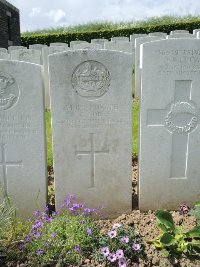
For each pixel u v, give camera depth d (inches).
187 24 257.9
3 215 47.3
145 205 55.3
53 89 48.8
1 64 47.9
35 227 45.0
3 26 271.1
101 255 42.9
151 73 49.5
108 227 50.5
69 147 51.3
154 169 53.6
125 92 49.4
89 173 52.6
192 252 43.7
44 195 53.4
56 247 43.1
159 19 334.3
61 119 50.0
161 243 43.2
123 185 53.4
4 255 43.4
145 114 51.2
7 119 50.1
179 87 50.4
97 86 48.9
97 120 50.3
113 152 51.8
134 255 43.6
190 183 54.6
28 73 48.3
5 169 52.2
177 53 48.8
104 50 47.6
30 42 297.3
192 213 50.8
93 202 54.1
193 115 51.5
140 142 52.4
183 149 53.0
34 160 51.8
